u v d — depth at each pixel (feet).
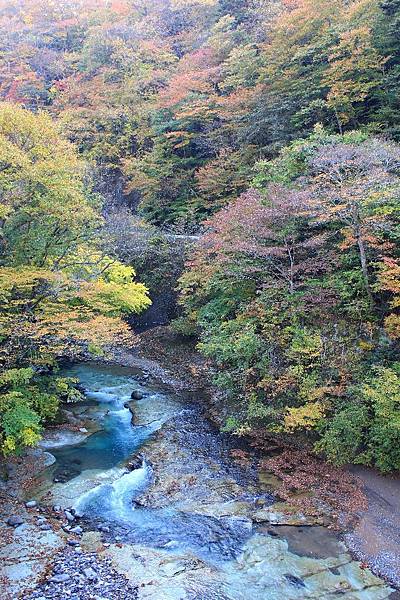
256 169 60.03
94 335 38.58
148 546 28.96
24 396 40.40
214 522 31.55
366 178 40.83
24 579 25.57
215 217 55.36
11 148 36.83
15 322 37.99
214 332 51.06
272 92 68.69
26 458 38.78
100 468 38.06
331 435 36.09
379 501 33.09
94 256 51.78
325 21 69.92
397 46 59.26
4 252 41.52
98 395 53.88
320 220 40.24
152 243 76.48
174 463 39.24
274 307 44.62
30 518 31.17
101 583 25.50
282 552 28.58
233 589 25.50
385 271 37.76
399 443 34.50
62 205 40.47
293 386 39.86
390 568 27.27
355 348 40.19
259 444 41.88
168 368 62.59
